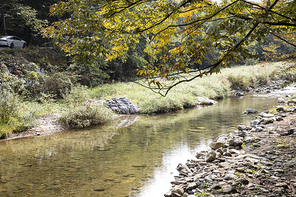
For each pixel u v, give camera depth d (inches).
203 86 883.4
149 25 151.9
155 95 721.0
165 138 354.6
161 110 622.5
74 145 338.3
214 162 230.8
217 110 590.2
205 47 112.2
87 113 484.4
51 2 1139.3
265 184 162.1
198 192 167.6
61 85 719.7
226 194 156.0
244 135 308.7
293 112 405.7
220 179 181.9
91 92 746.8
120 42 158.2
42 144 349.1
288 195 143.6
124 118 557.6
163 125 455.5
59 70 885.8
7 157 289.4
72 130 444.1
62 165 256.5
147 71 127.1
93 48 133.6
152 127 443.8
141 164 251.9
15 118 434.6
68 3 136.0
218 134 359.3
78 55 133.0
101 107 528.7
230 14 135.2
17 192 193.8
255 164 200.4
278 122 350.0
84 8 137.3
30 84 654.5
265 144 255.1
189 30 156.1
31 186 205.0
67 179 218.5
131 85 885.8
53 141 365.4
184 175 214.7
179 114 578.9
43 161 271.6
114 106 615.2
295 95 651.5
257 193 149.9
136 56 1077.8
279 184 155.9
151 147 312.2
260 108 559.2
